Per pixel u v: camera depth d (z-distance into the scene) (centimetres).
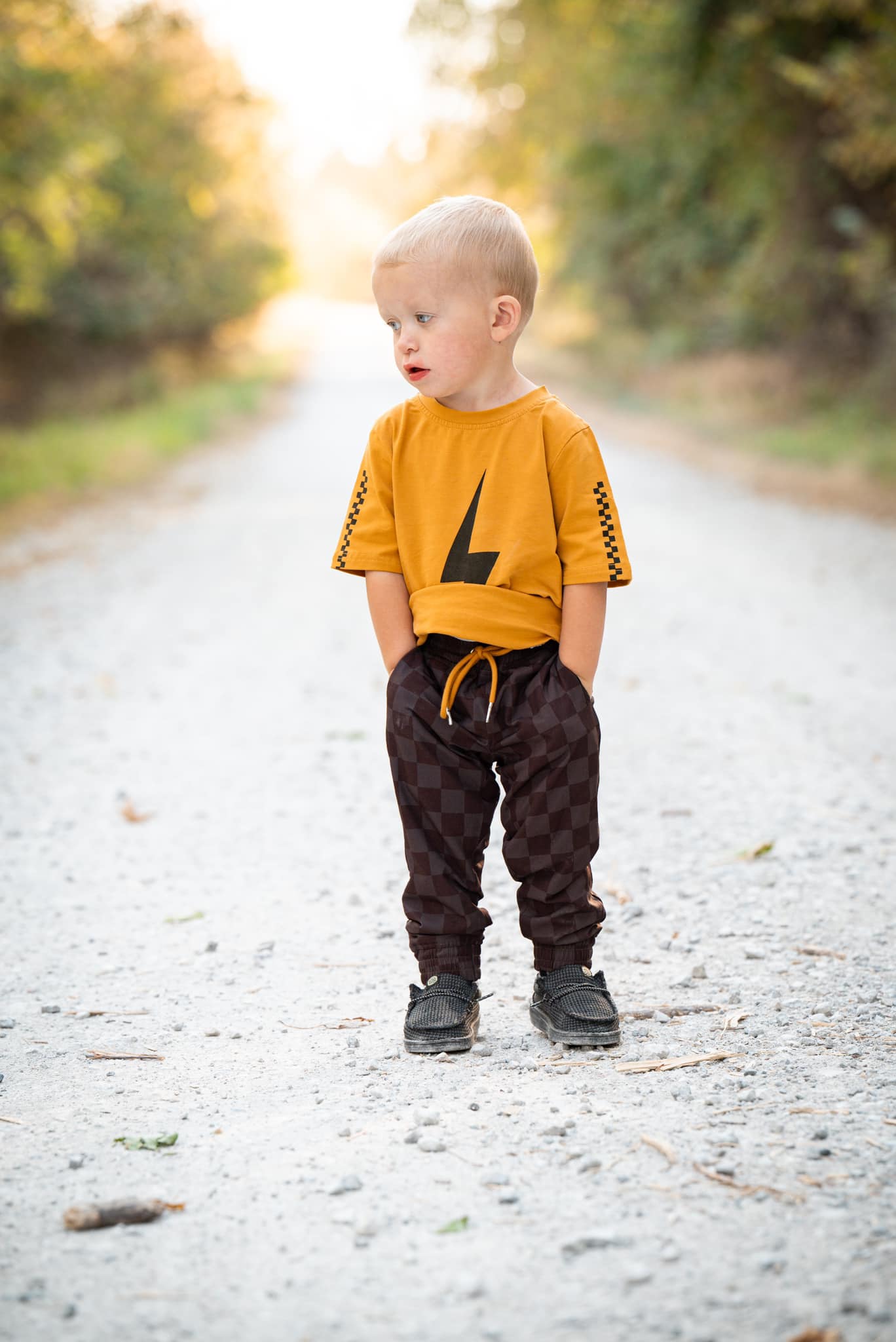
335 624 736
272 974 307
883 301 1562
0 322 2167
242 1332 167
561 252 2828
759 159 1725
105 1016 284
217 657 662
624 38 1711
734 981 293
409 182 2548
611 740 506
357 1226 191
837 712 534
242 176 2842
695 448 1689
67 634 720
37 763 489
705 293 2462
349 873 378
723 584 835
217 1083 247
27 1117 234
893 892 345
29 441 1650
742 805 424
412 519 246
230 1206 199
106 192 1995
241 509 1223
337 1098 238
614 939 323
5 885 370
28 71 1350
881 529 1050
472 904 260
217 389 2659
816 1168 204
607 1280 176
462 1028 258
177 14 1952
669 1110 228
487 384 241
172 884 371
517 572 239
